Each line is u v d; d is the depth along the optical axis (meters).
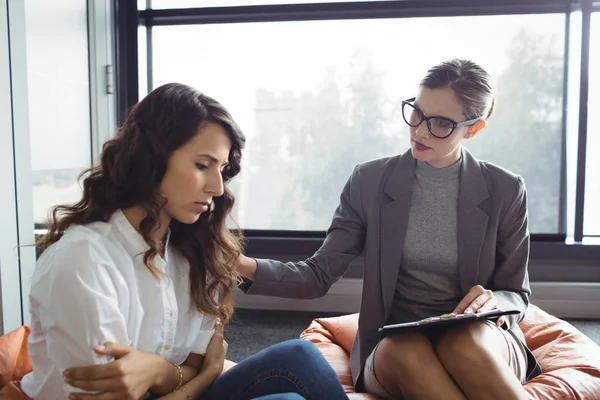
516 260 1.56
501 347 1.29
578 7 2.76
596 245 2.83
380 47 2.96
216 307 1.24
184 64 3.12
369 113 3.03
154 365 1.02
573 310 2.89
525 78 2.89
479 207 1.53
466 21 2.88
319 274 1.60
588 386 1.50
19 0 2.06
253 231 3.18
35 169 2.29
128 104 3.02
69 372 0.93
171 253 1.22
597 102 2.85
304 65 3.03
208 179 1.07
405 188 1.56
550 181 2.96
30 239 2.16
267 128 3.12
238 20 3.03
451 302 1.55
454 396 1.17
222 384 1.18
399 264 1.54
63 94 2.51
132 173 1.04
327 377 1.13
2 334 1.99
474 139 2.97
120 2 2.95
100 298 0.93
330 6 2.92
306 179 3.14
